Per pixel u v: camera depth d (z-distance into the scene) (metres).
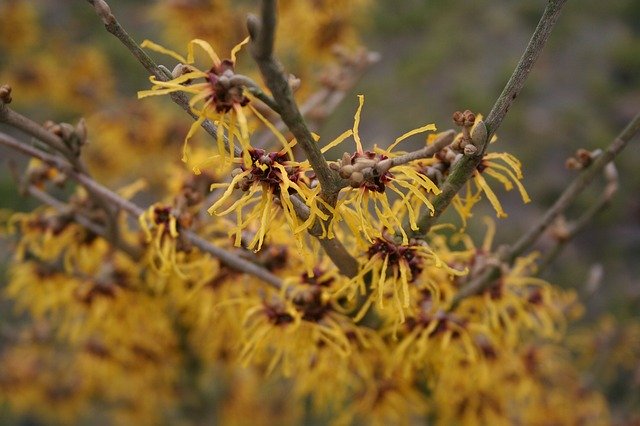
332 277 0.33
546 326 0.38
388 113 1.66
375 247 0.29
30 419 1.06
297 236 0.26
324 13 0.68
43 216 0.39
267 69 0.23
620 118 1.70
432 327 0.33
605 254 1.42
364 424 0.58
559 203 0.35
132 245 0.39
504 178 0.29
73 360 0.69
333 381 0.36
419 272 0.30
